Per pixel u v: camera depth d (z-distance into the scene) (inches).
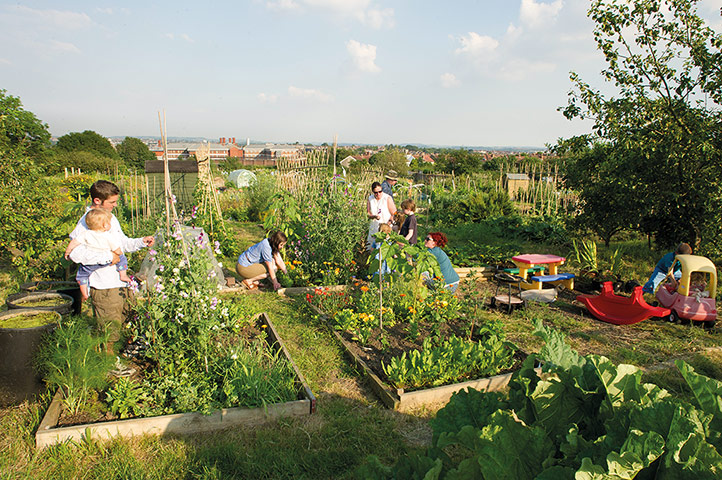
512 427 69.4
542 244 455.5
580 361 92.2
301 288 273.1
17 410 139.3
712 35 285.3
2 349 137.2
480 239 474.6
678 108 295.1
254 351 169.3
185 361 157.8
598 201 348.2
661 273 272.5
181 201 575.2
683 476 56.6
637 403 72.4
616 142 319.6
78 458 119.3
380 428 139.4
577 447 67.6
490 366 171.2
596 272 313.4
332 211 316.5
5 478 110.4
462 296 279.1
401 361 163.2
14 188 274.1
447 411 85.8
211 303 165.3
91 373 141.0
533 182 657.6
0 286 253.0
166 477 114.7
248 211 642.8
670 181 302.0
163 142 165.5
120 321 167.5
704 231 292.8
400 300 230.5
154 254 167.0
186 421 134.0
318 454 125.6
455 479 66.8
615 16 303.3
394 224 327.0
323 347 192.4
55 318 153.9
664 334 224.7
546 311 256.2
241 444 129.0
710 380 69.6
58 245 272.5
